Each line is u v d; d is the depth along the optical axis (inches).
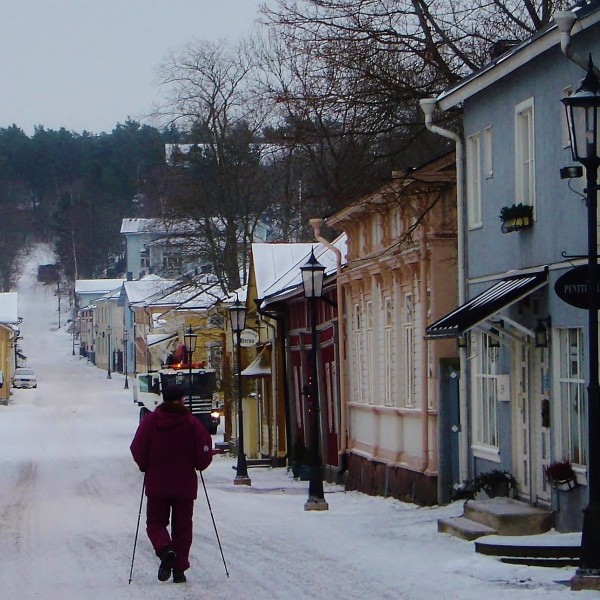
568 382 1112.2
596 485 828.0
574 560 950.4
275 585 887.7
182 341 4350.4
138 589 888.9
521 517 1104.2
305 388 2362.2
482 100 1348.4
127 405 5807.1
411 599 802.2
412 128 1895.9
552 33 1095.6
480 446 1386.6
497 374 1328.7
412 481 1644.9
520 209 1195.3
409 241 1628.9
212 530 1291.8
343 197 1914.4
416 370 1657.2
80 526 1403.8
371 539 1163.9
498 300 1146.7
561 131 1120.2
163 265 4143.7
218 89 4008.4
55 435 4072.3
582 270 933.2
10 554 1142.3
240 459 2194.9
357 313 2017.7
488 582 864.3
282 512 1541.6
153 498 922.1
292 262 2701.8
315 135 1940.2
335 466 2201.0
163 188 4067.4
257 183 4001.0
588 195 831.7
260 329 2928.2
